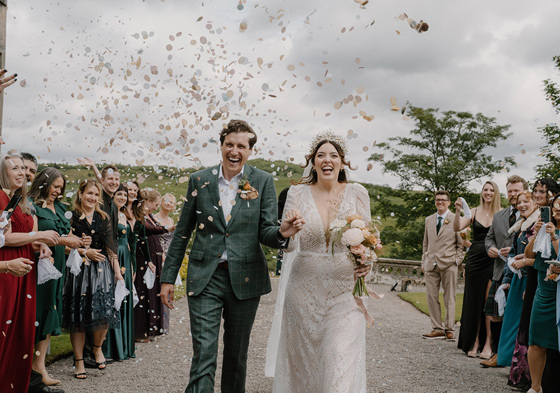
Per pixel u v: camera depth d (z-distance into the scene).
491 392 5.06
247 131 3.79
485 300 6.83
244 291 3.67
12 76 3.39
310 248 3.78
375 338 7.82
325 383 3.43
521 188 6.34
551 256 4.59
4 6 7.02
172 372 5.44
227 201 3.78
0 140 3.77
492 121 28.39
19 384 3.96
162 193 8.03
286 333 3.84
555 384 4.67
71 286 5.14
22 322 3.96
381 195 28.06
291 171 4.01
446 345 7.60
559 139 23.22
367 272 3.67
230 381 3.79
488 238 6.60
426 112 28.69
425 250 8.52
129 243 6.31
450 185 27.75
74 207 5.43
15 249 3.90
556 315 4.55
